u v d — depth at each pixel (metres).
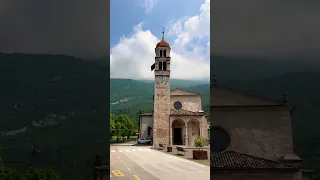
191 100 47.50
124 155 29.70
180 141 44.41
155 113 43.84
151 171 18.64
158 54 45.50
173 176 16.77
